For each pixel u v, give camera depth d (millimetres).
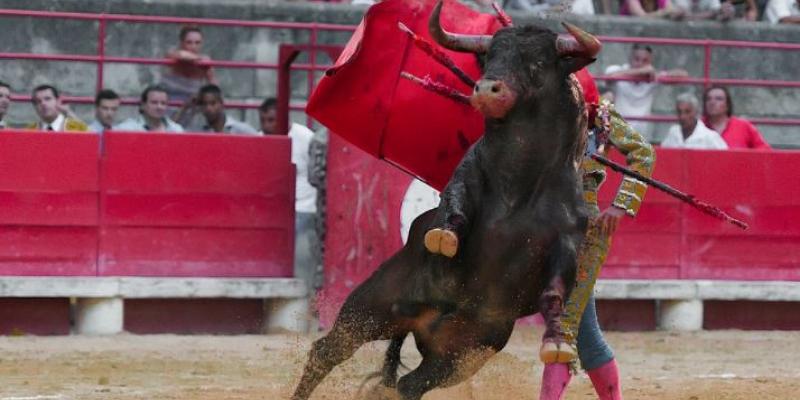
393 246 24391
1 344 21703
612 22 33188
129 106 30531
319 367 13820
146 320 23781
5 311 23203
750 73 34000
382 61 14148
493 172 12375
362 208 24328
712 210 13305
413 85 14203
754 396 17906
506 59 12133
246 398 16938
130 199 23812
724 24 33906
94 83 30906
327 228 24281
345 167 24312
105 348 21516
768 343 24094
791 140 33688
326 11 32031
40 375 18578
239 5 31781
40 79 30688
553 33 12328
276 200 24406
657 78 30547
